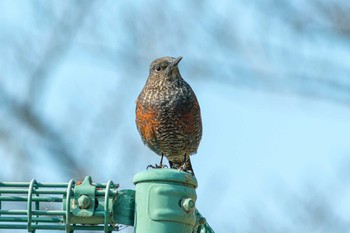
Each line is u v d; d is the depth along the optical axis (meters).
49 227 12.34
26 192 12.28
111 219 12.03
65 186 12.10
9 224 12.39
